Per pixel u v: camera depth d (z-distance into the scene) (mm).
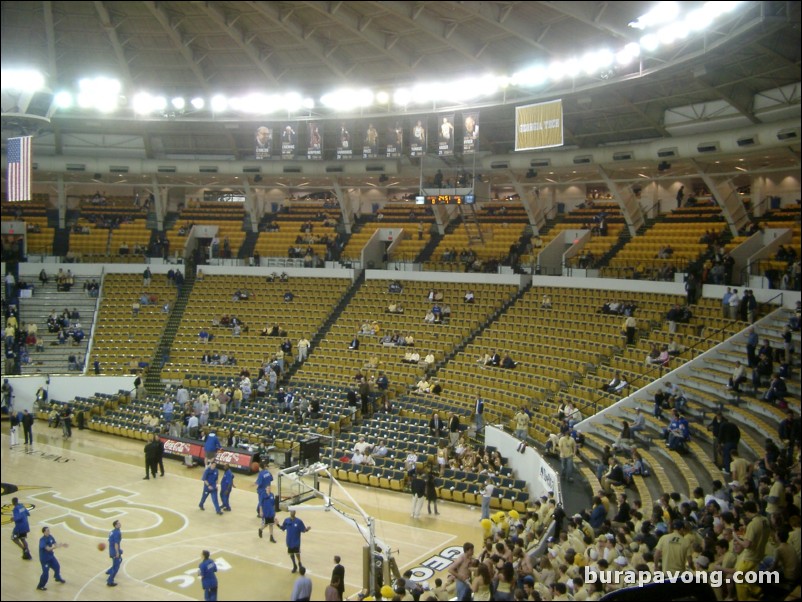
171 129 49906
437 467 29312
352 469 30359
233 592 19938
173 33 37688
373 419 34656
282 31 37812
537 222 48625
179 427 35844
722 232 40375
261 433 35062
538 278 42250
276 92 43656
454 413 33500
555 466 25703
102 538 24000
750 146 34500
